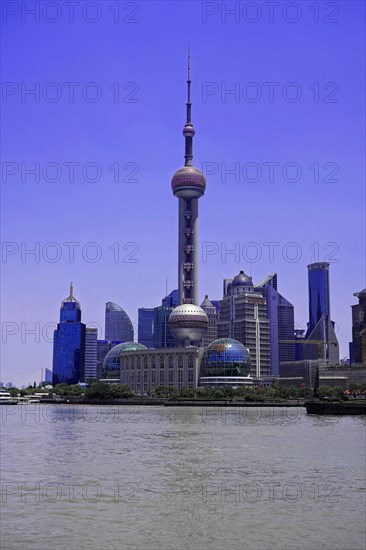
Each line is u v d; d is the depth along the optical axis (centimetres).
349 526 5831
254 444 13162
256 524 5897
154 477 8606
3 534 5566
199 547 5200
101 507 6594
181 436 15312
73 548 5159
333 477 8588
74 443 13688
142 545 5250
